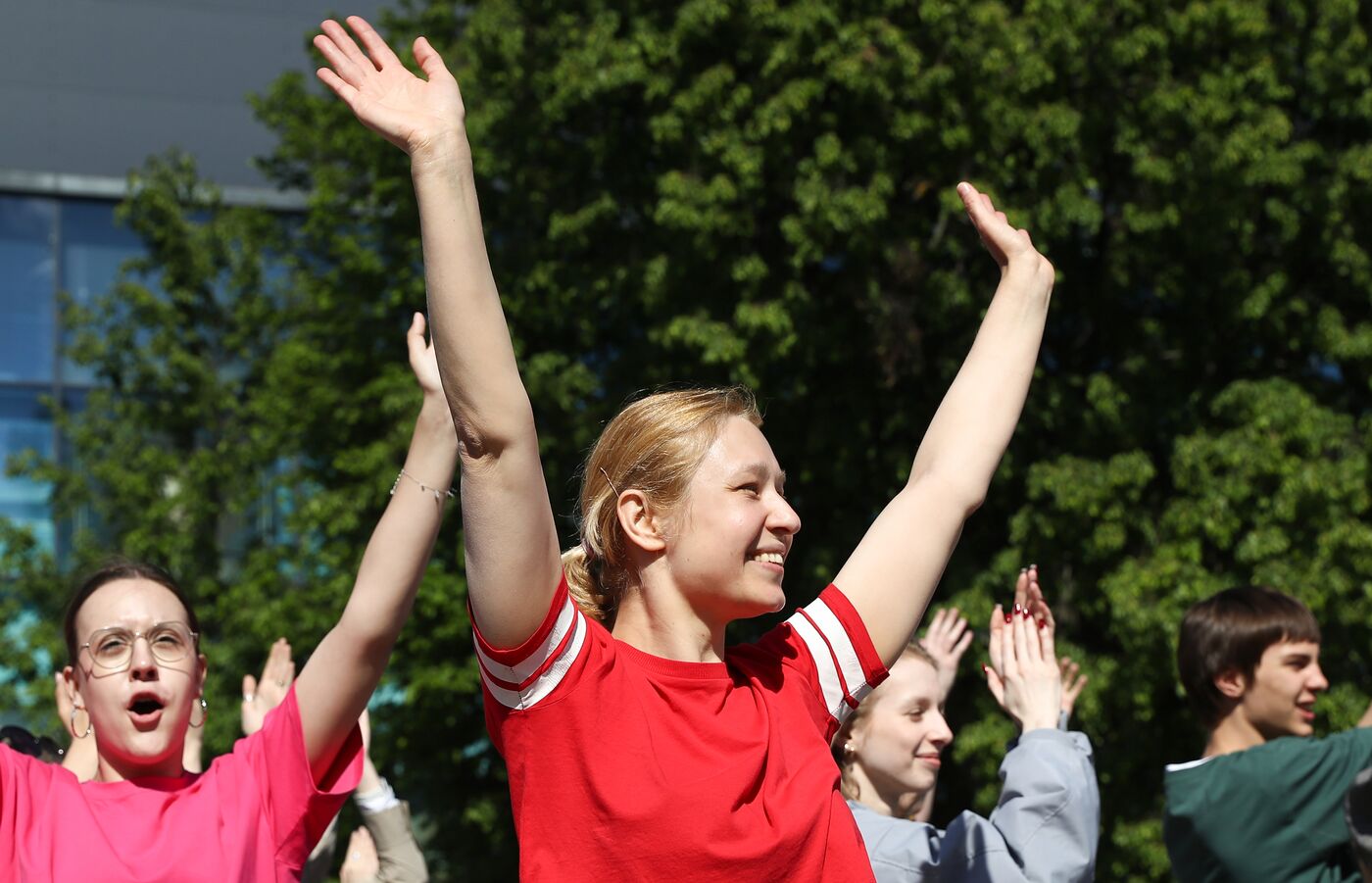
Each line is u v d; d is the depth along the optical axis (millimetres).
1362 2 20125
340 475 24500
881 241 19125
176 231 28812
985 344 3725
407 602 4199
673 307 19906
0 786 4016
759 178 19000
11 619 25844
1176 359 20500
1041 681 4742
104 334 29906
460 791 22594
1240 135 18484
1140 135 19250
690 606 3086
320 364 24625
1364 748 5496
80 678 4359
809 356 19438
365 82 2936
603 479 3189
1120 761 18875
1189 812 5609
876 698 5090
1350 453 18875
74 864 3912
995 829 4445
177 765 4418
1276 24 20141
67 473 27688
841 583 3418
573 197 21453
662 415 3145
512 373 2824
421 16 24500
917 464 3637
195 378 28266
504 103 21000
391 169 23828
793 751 3002
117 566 4527
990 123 18766
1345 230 19594
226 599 24234
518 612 2824
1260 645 5785
